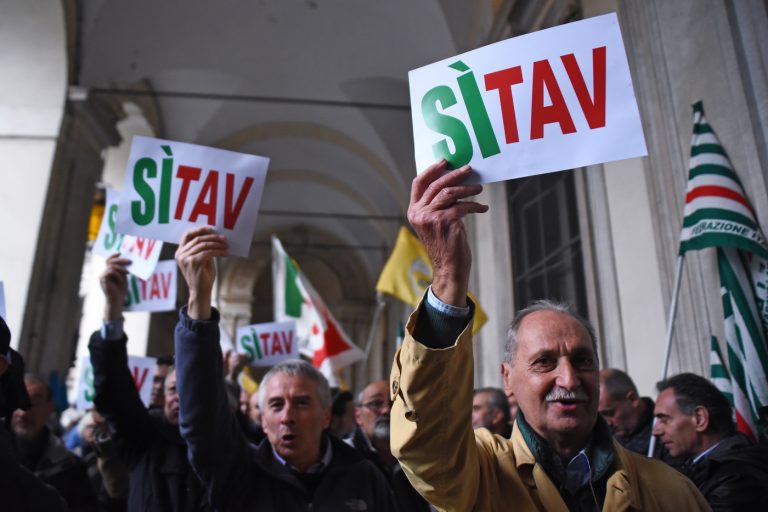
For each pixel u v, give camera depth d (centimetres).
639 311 468
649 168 422
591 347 152
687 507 148
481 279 907
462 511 139
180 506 246
